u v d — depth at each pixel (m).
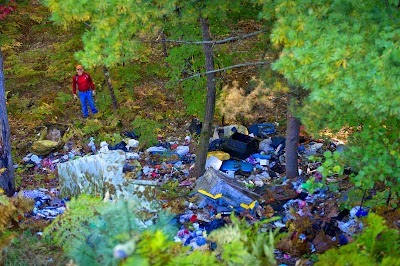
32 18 20.31
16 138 13.92
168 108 15.62
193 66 13.05
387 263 3.74
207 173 10.41
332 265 4.20
